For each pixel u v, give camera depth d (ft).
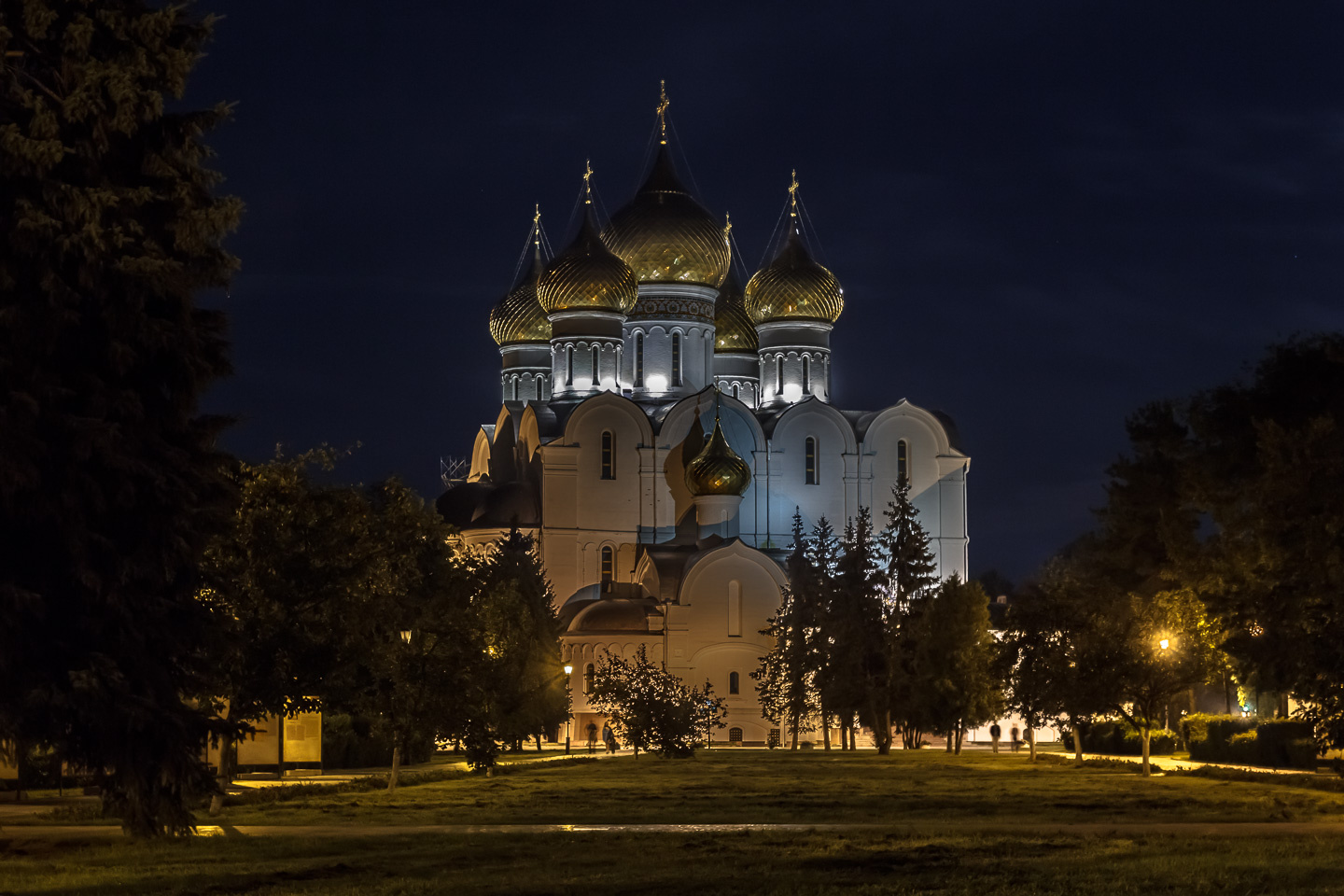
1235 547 161.89
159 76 88.74
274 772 171.42
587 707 321.73
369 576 135.95
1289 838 90.17
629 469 349.82
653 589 333.62
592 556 346.33
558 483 345.51
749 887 70.90
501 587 240.32
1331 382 172.86
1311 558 128.98
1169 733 229.04
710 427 353.31
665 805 123.34
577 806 122.42
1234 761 196.03
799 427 357.41
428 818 110.93
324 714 182.80
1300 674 126.00
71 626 87.20
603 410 349.41
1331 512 131.54
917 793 137.59
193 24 91.30
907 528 286.87
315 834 96.84
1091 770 183.93
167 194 90.53
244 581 124.06
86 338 88.17
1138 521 216.95
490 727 166.20
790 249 373.61
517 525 342.64
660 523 349.20
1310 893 66.90
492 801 128.57
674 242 368.27
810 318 368.48
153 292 88.48
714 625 325.21
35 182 84.48
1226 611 144.15
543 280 363.97
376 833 98.22
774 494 353.51
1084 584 214.48
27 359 84.74
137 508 88.99
